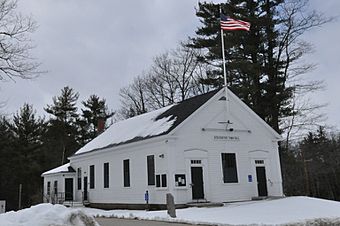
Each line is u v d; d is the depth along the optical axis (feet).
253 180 96.37
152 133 94.07
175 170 86.43
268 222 58.54
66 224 41.73
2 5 99.45
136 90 197.98
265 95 125.29
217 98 95.91
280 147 140.05
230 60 131.03
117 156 106.63
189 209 79.30
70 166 133.39
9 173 159.63
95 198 115.96
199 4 142.31
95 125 218.38
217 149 93.15
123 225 57.11
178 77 182.09
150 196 91.71
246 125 98.89
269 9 126.41
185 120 89.10
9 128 170.81
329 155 183.52
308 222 58.13
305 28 123.75
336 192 175.22
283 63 125.08
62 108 212.84
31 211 42.86
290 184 175.83
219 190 90.94
